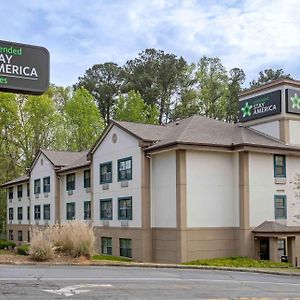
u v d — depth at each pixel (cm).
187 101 6525
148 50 6950
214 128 3130
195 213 2806
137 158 3056
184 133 2919
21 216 5375
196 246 2783
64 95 6631
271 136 3150
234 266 2447
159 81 6806
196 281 1516
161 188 2930
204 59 6725
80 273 1590
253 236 2872
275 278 1850
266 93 3203
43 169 4653
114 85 7138
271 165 3009
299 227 3033
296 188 2977
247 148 2856
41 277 1424
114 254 3262
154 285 1349
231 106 6506
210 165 2889
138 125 3281
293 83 3122
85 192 3881
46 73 602
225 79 6644
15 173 5931
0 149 5772
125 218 3166
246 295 1230
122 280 1434
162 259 2886
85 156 4269
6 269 1647
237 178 2930
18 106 5738
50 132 5784
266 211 2953
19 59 588
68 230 2095
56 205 4322
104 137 3459
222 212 2897
